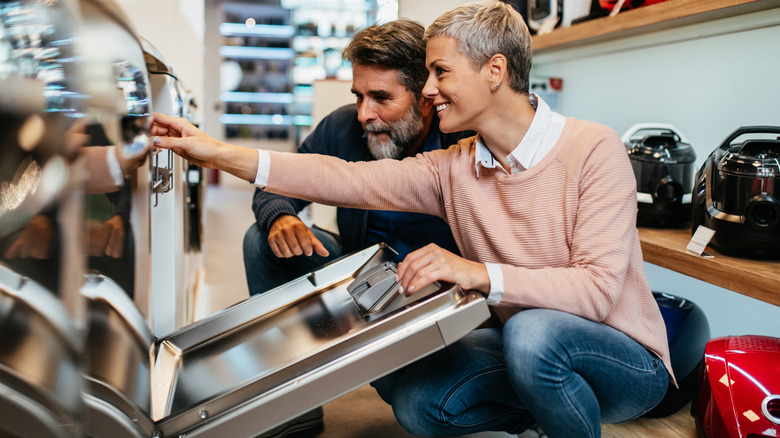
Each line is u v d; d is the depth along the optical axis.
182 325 1.82
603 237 1.19
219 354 1.23
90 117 0.67
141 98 0.88
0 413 0.58
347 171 1.41
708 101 2.20
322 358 1.00
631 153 2.07
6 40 0.59
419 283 1.10
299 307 1.39
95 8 0.71
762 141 1.64
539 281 1.16
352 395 1.99
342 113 1.86
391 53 1.49
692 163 2.04
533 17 2.81
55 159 0.62
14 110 0.59
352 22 9.45
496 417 1.35
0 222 0.59
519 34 1.22
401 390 1.32
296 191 1.37
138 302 1.03
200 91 4.60
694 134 2.27
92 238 0.76
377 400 1.95
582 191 1.23
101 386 0.82
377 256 1.52
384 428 1.76
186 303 2.05
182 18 3.94
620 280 1.17
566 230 1.25
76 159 0.63
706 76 2.20
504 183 1.30
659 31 2.25
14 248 0.59
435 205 1.48
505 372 1.29
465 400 1.28
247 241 1.84
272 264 1.81
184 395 1.09
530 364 1.14
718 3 1.74
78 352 0.64
